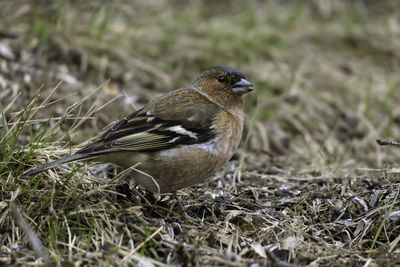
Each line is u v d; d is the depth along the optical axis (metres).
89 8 16.27
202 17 18.92
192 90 9.23
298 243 7.88
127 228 7.74
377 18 20.66
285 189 10.02
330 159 12.34
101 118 12.16
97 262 7.01
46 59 13.84
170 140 8.27
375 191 9.12
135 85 14.16
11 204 7.56
